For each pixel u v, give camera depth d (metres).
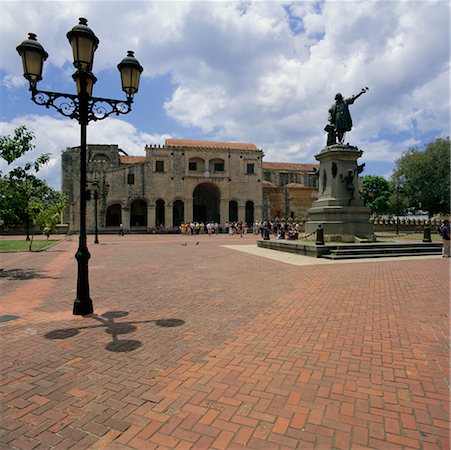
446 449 3.12
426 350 5.37
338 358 5.10
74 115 7.36
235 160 61.00
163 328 6.45
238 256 18.61
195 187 59.00
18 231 50.50
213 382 4.38
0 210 13.43
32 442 3.24
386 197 70.50
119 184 55.38
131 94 7.77
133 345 5.60
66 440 3.27
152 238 40.12
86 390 4.18
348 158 20.89
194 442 3.25
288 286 10.27
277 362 4.96
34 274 12.93
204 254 19.98
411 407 3.80
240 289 9.88
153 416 3.65
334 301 8.42
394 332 6.18
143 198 56.44
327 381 4.41
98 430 3.42
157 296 9.05
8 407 3.81
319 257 17.31
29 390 4.18
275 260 16.62
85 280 7.46
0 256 19.88
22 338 5.94
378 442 3.23
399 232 44.00
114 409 3.78
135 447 3.18
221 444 3.22
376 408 3.79
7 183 13.36
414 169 51.06
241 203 60.72
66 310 7.75
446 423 3.51
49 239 37.97
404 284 10.31
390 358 5.08
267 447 3.17
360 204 20.89
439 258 16.89
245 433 3.37
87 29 6.88
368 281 10.87
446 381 4.38
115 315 7.31
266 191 64.00
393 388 4.22
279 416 3.65
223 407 3.82
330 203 20.66
